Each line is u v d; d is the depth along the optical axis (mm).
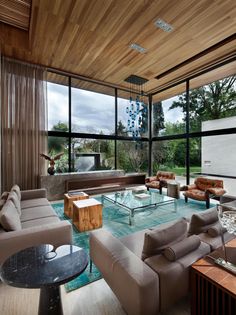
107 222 3398
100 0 2742
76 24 3277
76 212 3109
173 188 4887
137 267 1342
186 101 5824
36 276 1145
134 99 6898
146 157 7188
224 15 3041
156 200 3814
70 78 5520
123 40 3748
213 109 5230
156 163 7027
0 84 4254
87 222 3023
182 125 6051
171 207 4289
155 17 3086
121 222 3398
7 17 3547
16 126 4609
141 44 3885
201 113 5516
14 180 4570
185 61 4602
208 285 1158
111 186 5730
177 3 2789
